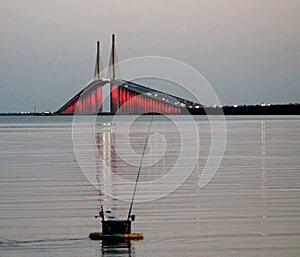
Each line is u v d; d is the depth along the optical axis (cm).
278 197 5800
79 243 4216
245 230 4475
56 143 14350
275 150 11475
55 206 5450
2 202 5647
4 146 13350
